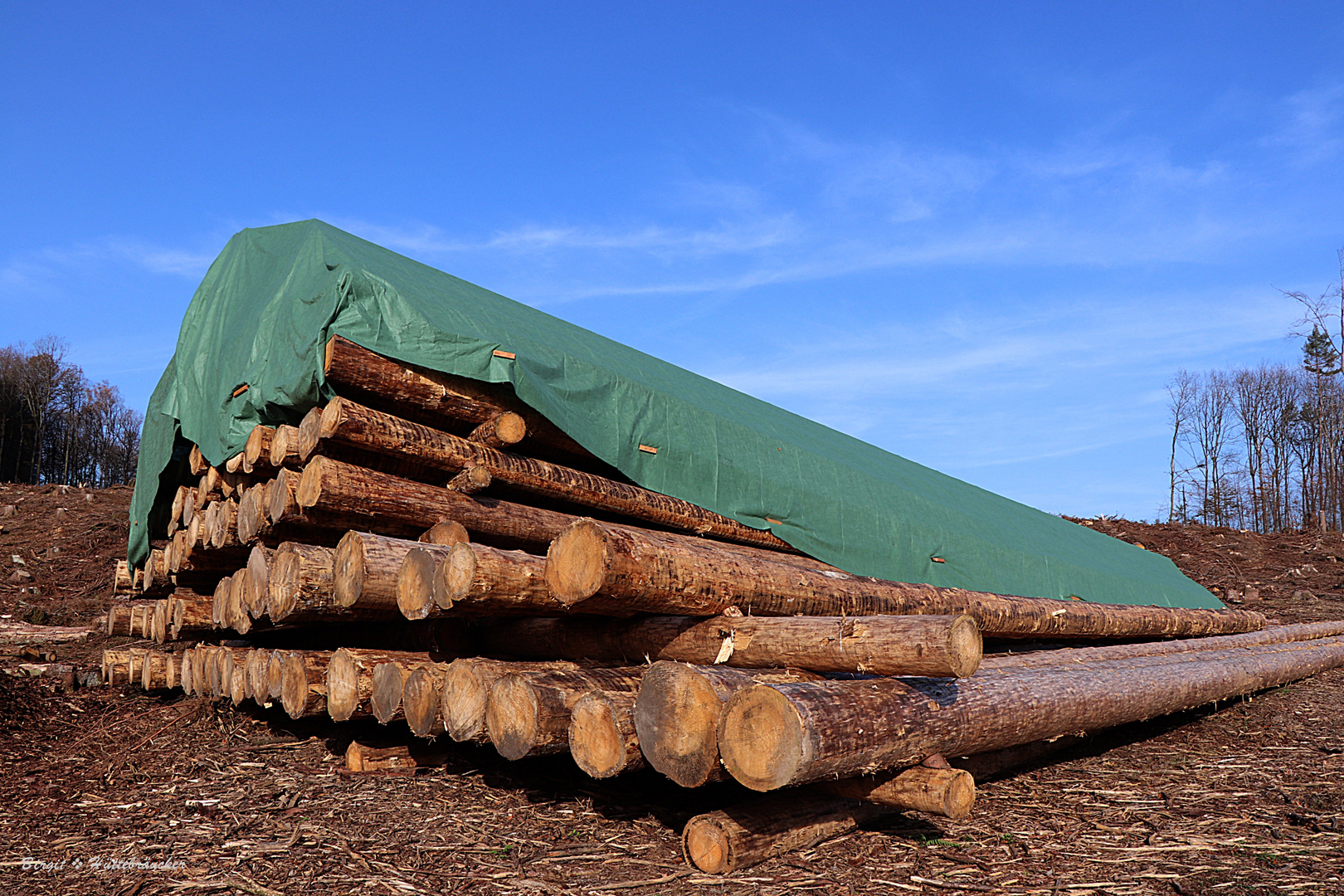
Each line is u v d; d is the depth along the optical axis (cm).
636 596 422
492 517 604
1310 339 3872
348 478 540
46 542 1694
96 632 1167
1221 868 390
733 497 746
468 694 454
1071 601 909
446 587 450
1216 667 779
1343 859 400
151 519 938
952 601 668
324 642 699
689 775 363
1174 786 543
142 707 775
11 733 663
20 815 478
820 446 1013
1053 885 369
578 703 406
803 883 368
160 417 895
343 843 421
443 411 607
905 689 403
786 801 422
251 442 632
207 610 824
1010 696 478
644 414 694
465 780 529
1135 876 380
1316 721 780
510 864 391
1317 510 3928
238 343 696
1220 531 2178
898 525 880
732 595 470
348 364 555
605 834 431
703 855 383
